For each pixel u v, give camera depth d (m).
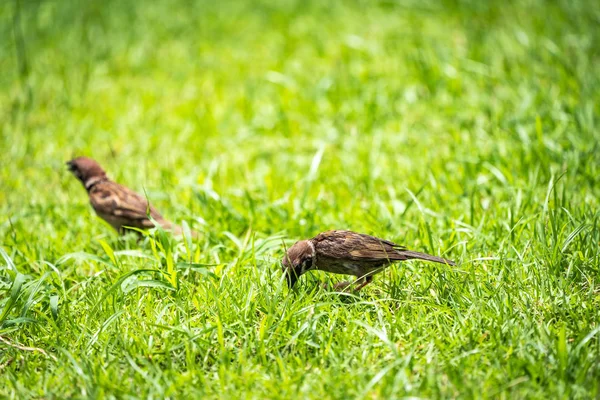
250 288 8.86
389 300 9.09
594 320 8.21
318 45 19.81
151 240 9.83
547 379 7.29
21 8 22.84
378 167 13.41
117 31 22.00
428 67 17.00
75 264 10.60
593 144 12.64
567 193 11.23
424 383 7.25
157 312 8.95
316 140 15.05
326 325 8.51
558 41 17.70
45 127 16.45
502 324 8.16
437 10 21.62
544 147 12.58
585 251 9.45
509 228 10.09
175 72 19.45
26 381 7.77
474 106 15.33
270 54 20.25
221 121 16.45
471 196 10.91
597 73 15.73
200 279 9.72
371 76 17.39
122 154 15.05
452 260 9.66
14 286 8.73
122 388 7.50
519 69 16.69
